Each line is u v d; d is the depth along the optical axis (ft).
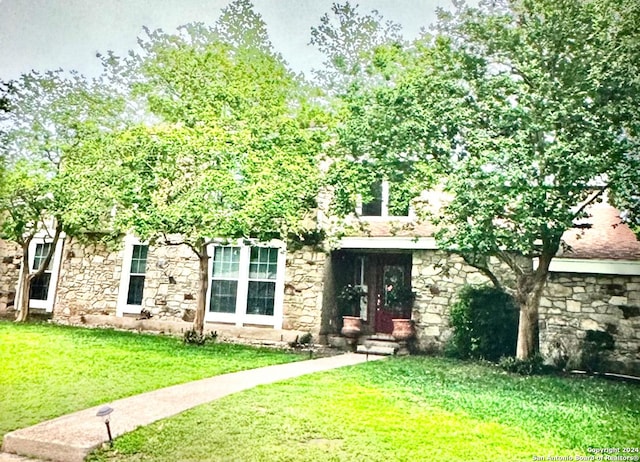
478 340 34.99
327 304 41.04
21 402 19.54
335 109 36.17
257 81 36.40
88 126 43.16
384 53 33.37
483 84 28.96
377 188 42.86
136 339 38.09
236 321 42.45
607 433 17.53
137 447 14.78
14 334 38.32
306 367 28.66
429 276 38.75
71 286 49.70
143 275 47.85
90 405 19.19
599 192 28.02
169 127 36.45
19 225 45.98
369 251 42.27
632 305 32.12
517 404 21.25
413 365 31.01
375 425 16.93
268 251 42.88
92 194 36.45
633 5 26.18
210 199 32.83
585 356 32.48
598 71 25.84
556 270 33.65
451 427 17.11
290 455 14.06
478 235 26.96
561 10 28.25
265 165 33.40
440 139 29.60
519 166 25.72
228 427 16.38
